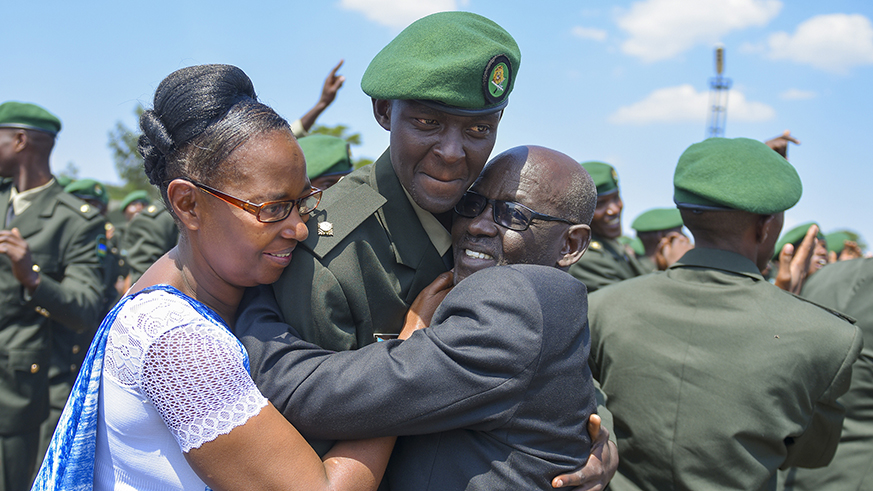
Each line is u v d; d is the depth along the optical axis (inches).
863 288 123.2
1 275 141.3
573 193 59.1
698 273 86.0
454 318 51.6
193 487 51.6
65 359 159.6
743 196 82.4
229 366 48.1
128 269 230.5
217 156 48.3
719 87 1036.5
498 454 51.9
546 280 53.0
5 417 139.6
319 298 55.1
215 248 51.1
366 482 50.6
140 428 50.1
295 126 163.5
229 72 51.3
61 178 273.9
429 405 48.5
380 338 60.2
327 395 48.8
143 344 47.6
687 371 80.4
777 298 81.0
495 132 60.0
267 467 47.1
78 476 51.5
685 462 78.7
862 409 118.2
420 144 56.9
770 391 76.2
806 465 87.7
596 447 59.3
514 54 59.0
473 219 59.5
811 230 112.7
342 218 59.1
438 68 53.6
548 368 51.4
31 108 154.6
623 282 95.1
